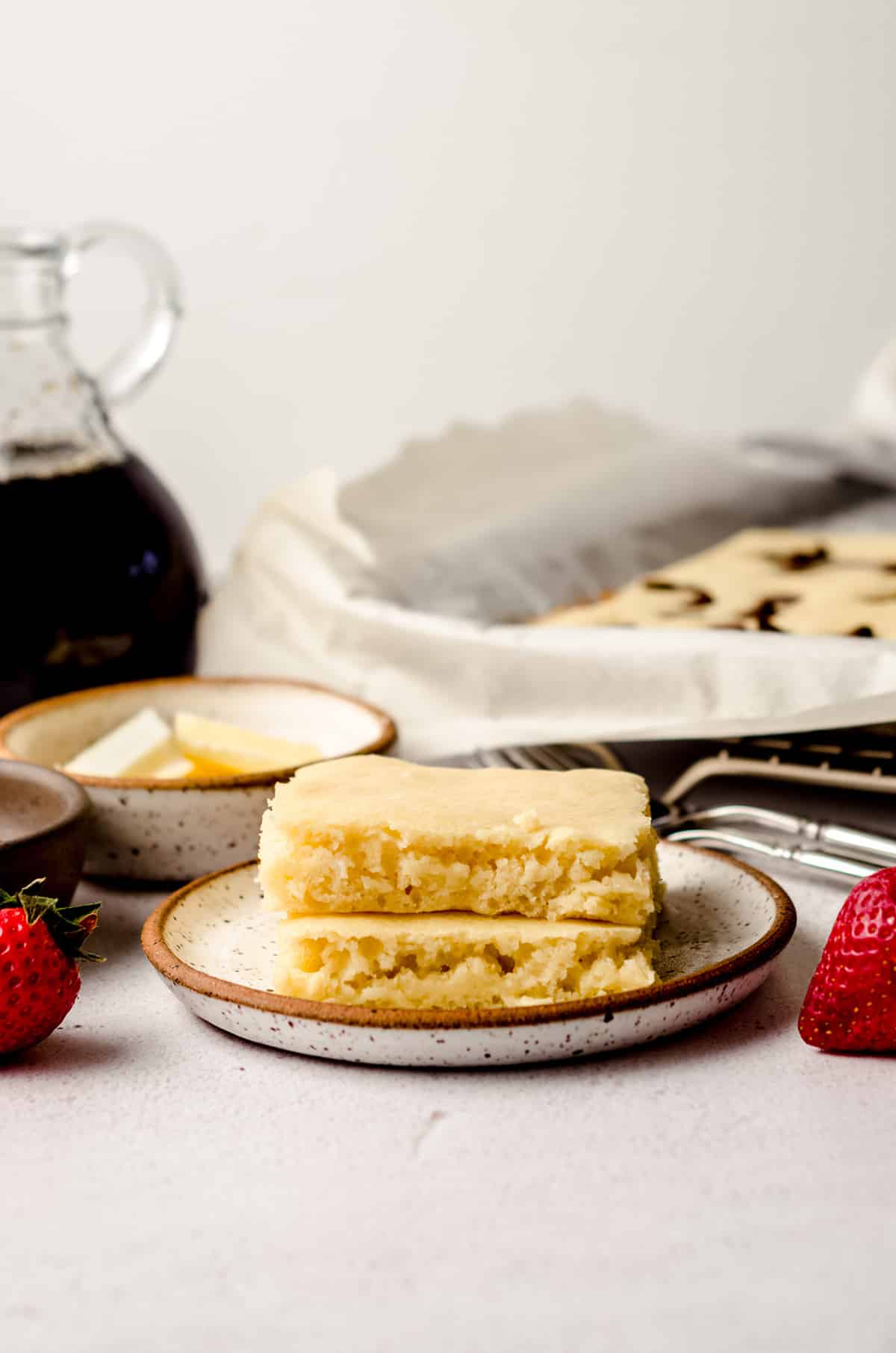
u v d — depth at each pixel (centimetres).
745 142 166
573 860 68
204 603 94
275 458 171
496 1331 58
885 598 91
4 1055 67
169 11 158
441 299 168
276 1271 60
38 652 86
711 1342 58
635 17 161
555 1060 67
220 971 69
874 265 169
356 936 67
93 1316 59
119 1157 64
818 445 119
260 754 79
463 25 161
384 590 94
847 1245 60
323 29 160
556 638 87
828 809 84
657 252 169
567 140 165
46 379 88
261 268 165
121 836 77
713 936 71
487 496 111
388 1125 65
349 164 163
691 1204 62
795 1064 67
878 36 162
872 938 66
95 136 160
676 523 107
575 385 172
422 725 88
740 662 83
